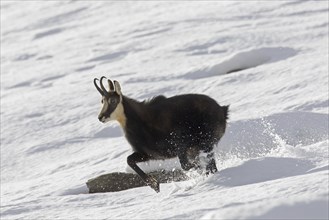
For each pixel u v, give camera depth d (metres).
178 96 37.44
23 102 95.50
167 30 142.25
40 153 71.62
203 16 150.88
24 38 180.50
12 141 77.44
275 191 25.56
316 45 101.44
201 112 36.88
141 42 134.62
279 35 115.00
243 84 84.88
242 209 19.69
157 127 36.53
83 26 182.38
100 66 120.31
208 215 19.83
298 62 89.25
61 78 116.19
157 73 101.62
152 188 36.72
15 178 65.00
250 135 51.06
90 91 96.69
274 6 147.88
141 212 28.91
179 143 36.78
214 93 83.81
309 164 33.34
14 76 125.75
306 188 24.83
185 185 37.28
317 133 52.00
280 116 54.31
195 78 95.31
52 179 56.59
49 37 176.00
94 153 65.88
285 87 77.19
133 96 89.19
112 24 171.75
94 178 47.00
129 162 36.81
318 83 75.44
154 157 37.22
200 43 119.19
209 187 32.50
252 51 97.06
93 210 34.53
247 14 144.75
